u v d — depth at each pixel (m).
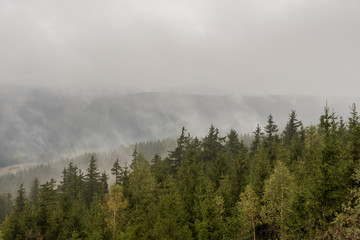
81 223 33.12
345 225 14.90
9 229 29.33
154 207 30.08
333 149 18.17
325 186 17.66
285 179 24.00
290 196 21.34
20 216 31.92
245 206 24.14
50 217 32.22
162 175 45.59
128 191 39.84
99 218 31.56
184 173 42.59
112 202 32.59
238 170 33.62
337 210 17.98
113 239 28.52
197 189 31.47
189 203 31.38
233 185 33.19
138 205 35.91
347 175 17.89
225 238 22.28
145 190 38.66
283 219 20.14
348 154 19.42
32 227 30.36
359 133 19.47
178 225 24.89
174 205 25.91
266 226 26.56
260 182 27.83
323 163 18.36
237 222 24.88
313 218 17.61
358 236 13.28
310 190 18.34
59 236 30.45
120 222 30.92
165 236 21.97
